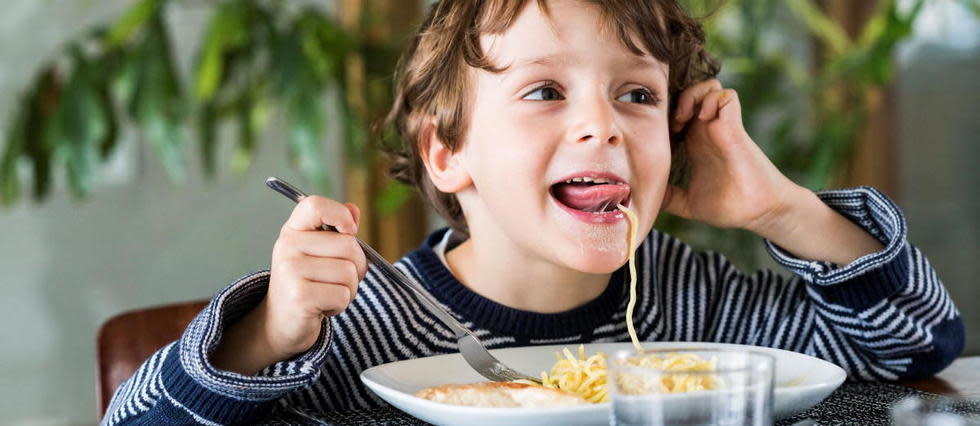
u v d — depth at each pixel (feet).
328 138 8.46
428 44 3.08
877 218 3.00
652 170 2.68
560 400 2.10
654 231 3.36
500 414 1.96
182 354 2.33
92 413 8.39
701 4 6.40
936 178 9.68
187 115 7.29
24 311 8.23
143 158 8.31
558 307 2.99
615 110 2.65
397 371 2.48
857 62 7.70
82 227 8.29
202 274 8.45
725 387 1.70
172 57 7.20
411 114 3.22
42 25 8.16
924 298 2.90
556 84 2.65
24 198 8.16
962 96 9.66
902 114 9.50
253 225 8.51
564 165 2.60
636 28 2.67
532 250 2.69
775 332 3.16
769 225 3.03
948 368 3.16
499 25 2.67
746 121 7.57
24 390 8.25
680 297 3.23
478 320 2.95
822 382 2.16
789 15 9.18
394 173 3.66
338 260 2.42
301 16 7.25
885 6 7.83
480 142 2.75
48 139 6.92
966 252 9.80
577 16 2.63
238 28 6.93
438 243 3.29
